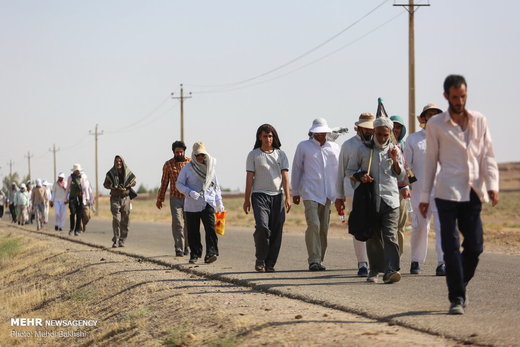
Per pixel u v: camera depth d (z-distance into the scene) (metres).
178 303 15.09
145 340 13.64
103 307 17.61
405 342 10.16
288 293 14.93
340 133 18.91
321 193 18.48
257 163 18.56
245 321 12.35
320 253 18.95
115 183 28.06
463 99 11.76
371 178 15.56
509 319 11.59
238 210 119.06
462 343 10.16
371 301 13.59
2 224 60.53
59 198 43.28
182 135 91.81
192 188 21.12
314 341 10.60
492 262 20.41
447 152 11.91
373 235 16.06
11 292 23.62
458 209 12.02
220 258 23.05
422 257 17.67
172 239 33.72
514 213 108.62
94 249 28.36
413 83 45.72
